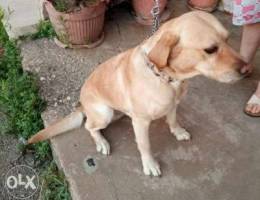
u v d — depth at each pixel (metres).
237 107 1.00
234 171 0.88
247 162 0.89
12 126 1.04
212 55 0.69
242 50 1.02
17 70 1.15
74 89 1.07
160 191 0.85
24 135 1.03
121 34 1.22
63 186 0.91
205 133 0.95
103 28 1.23
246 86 1.04
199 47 0.67
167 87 0.75
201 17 0.68
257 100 0.96
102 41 1.19
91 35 1.15
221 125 0.96
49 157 1.00
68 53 1.16
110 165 0.90
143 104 0.77
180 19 0.69
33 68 1.13
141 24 1.24
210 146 0.92
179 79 0.75
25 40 1.21
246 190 0.85
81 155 0.92
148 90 0.75
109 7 1.24
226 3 1.24
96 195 0.85
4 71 1.18
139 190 0.85
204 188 0.85
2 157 1.01
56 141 0.95
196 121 0.97
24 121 1.03
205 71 0.71
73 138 0.95
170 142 0.93
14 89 1.08
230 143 0.92
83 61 1.14
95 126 0.91
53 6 1.09
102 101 0.87
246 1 0.90
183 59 0.70
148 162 0.87
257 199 0.83
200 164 0.89
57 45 1.18
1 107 1.09
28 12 1.24
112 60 0.84
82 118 0.95
